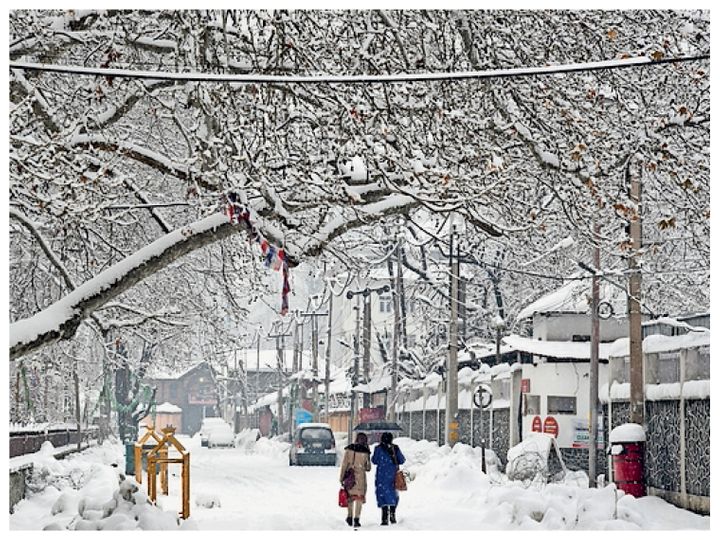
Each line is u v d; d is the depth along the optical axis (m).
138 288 41.28
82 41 23.22
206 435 125.00
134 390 76.25
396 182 23.50
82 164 22.11
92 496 25.47
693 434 29.77
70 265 35.88
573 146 22.78
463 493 39.09
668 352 32.72
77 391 59.41
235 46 23.80
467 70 23.55
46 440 45.56
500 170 21.77
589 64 17.02
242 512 32.72
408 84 22.27
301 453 66.31
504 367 52.78
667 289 49.25
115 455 62.50
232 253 31.91
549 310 49.06
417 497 38.03
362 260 32.56
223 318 46.69
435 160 22.64
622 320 48.66
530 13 23.55
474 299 73.75
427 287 73.12
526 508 27.25
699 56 16.95
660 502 30.92
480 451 50.75
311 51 22.83
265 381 173.12
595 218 24.34
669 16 24.27
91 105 22.64
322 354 164.75
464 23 22.97
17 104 22.34
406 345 76.69
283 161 22.61
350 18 22.62
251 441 110.12
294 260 23.84
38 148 21.58
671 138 24.98
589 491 28.42
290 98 23.97
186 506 29.62
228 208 21.59
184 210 33.69
